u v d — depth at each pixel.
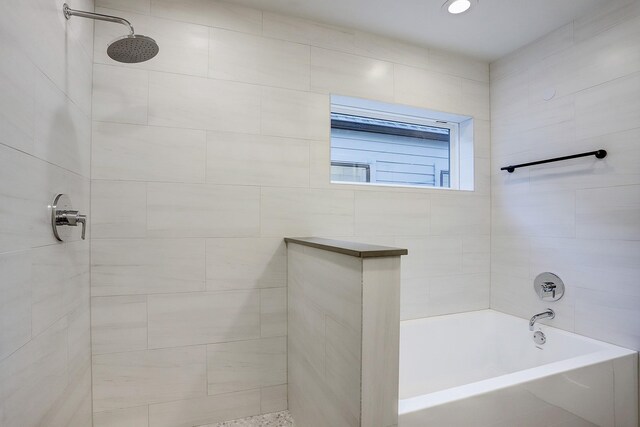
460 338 2.27
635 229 1.67
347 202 2.05
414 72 2.25
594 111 1.85
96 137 1.59
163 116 1.69
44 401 1.05
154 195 1.67
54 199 1.12
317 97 1.99
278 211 1.90
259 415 1.85
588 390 1.53
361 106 2.23
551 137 2.07
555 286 2.04
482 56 2.40
